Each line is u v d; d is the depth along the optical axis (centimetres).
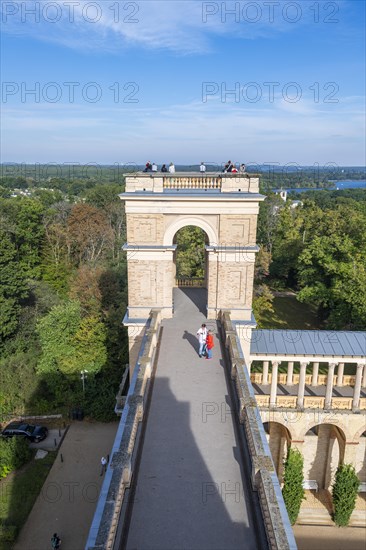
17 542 2591
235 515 1225
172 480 1363
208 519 1209
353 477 2759
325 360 2944
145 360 1902
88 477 3180
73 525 2714
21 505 2886
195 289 3441
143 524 1191
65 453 3466
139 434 1594
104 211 8438
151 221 2536
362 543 2684
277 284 7569
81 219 7569
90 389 3959
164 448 1517
